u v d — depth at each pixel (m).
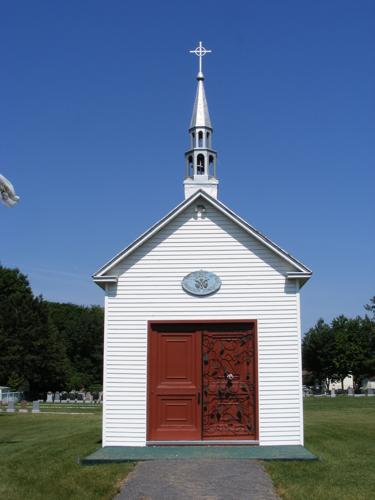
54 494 11.83
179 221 17.89
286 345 17.20
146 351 17.31
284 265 17.55
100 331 92.81
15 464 15.19
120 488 12.02
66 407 45.09
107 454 15.20
